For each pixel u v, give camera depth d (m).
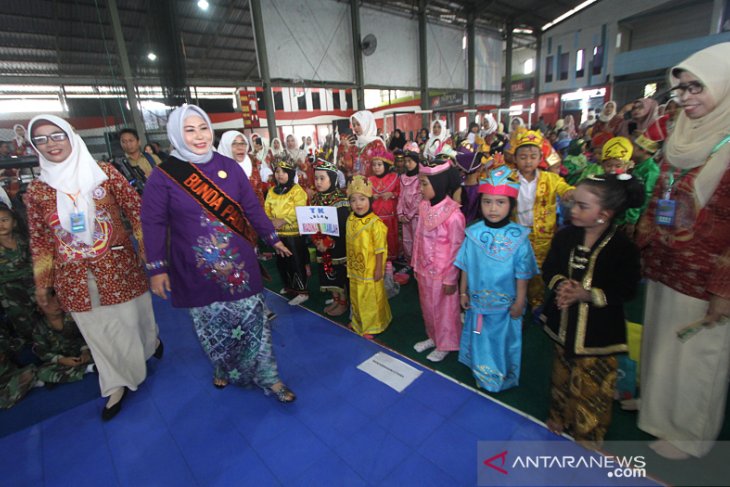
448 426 2.03
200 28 9.70
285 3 10.05
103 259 2.23
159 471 1.93
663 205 1.55
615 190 1.49
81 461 2.03
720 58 1.31
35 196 2.11
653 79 16.05
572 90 18.98
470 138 9.42
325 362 2.70
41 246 2.19
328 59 11.12
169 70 8.76
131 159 4.28
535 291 2.96
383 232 2.84
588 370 1.70
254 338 2.21
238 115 14.20
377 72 12.38
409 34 13.12
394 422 2.09
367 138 5.07
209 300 2.07
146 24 8.34
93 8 7.56
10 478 1.96
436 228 2.42
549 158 3.08
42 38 7.45
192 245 2.00
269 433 2.10
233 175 2.06
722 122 1.35
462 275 2.32
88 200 2.15
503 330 2.16
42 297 2.24
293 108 15.34
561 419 1.89
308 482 1.78
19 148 6.26
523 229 2.06
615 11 16.77
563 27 18.59
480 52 16.16
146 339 2.76
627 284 1.53
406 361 2.62
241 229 2.09
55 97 7.68
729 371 1.67
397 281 3.95
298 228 3.24
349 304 3.50
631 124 4.23
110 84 8.02
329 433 2.06
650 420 1.77
